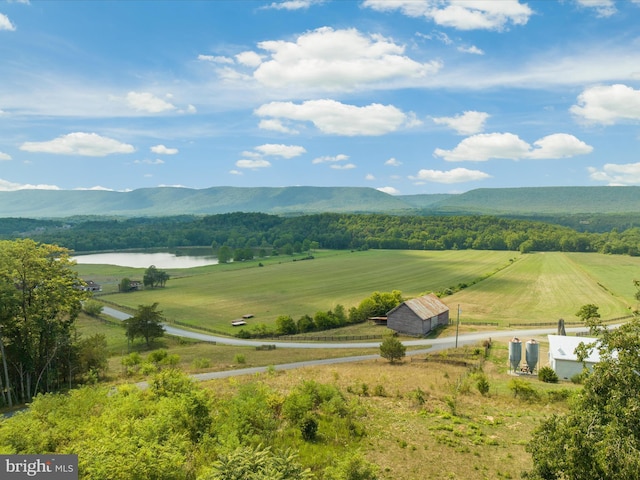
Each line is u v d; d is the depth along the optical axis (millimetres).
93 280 163625
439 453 26391
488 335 78062
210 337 87250
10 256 44000
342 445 27172
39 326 44875
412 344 74312
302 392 35125
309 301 118875
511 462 25312
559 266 171500
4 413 39219
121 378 51781
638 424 14617
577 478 15336
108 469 16688
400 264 187750
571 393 38156
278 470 17875
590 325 17203
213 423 27375
